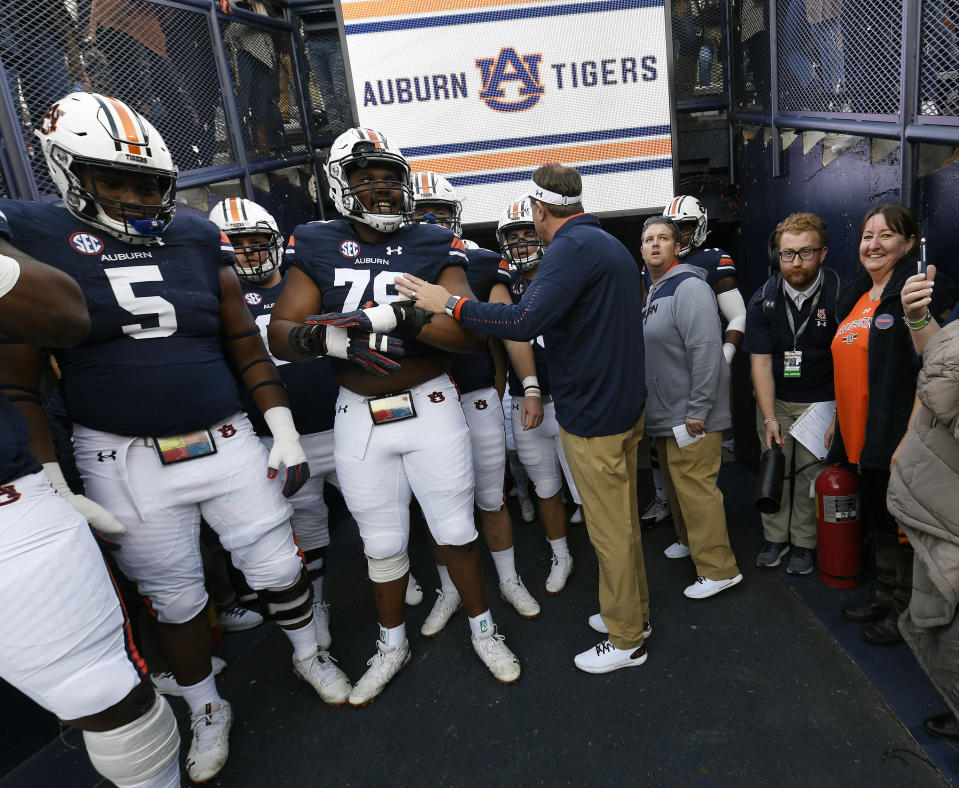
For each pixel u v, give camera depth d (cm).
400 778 162
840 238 251
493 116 357
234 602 250
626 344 178
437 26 348
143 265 153
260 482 172
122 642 122
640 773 155
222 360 171
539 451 243
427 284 170
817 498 226
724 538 226
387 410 175
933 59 184
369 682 192
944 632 141
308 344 160
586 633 218
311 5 391
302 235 177
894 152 205
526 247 246
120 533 149
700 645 204
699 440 217
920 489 140
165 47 274
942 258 184
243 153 324
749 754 157
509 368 252
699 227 307
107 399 150
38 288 97
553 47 348
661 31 345
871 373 187
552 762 161
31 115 206
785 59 298
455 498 184
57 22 215
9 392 135
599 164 360
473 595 196
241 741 180
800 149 289
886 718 164
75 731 190
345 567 291
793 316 229
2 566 104
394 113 358
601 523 186
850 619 207
